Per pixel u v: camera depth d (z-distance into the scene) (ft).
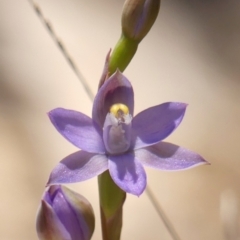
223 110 1.66
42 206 0.80
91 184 1.29
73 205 0.80
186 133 1.53
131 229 1.21
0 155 1.33
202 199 1.30
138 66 1.84
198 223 1.24
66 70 1.67
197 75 1.87
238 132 1.56
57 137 1.42
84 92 1.58
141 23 0.81
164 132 0.78
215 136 1.53
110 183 0.80
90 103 1.55
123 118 0.78
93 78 1.67
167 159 0.77
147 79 1.78
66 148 1.39
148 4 0.80
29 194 1.26
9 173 1.29
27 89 1.56
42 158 1.35
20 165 1.32
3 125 1.42
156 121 0.78
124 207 1.25
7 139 1.38
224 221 0.96
